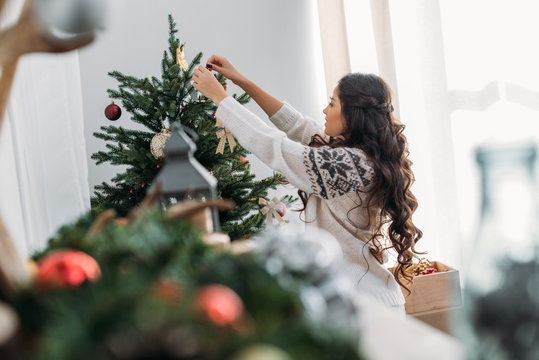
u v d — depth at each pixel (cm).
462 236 275
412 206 166
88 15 47
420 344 52
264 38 276
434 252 285
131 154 177
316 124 174
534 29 284
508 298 41
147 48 265
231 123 150
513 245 42
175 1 267
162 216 64
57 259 49
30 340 42
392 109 160
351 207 146
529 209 42
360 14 272
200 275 50
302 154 143
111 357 34
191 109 182
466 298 44
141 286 42
